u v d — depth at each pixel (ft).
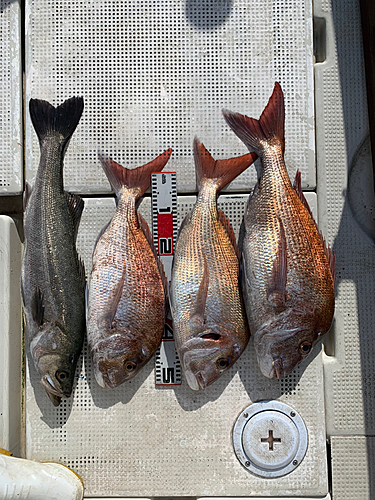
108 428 4.76
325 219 4.90
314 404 4.77
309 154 4.90
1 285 4.79
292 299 4.51
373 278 4.87
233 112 4.91
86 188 4.89
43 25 4.97
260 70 4.94
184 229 4.65
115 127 4.92
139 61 4.95
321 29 5.07
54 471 4.60
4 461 4.53
